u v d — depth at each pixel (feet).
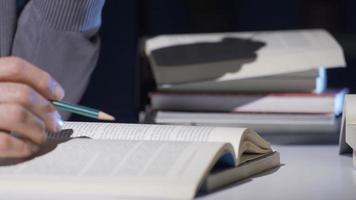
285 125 5.47
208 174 3.49
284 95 5.55
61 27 5.60
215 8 8.72
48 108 3.90
